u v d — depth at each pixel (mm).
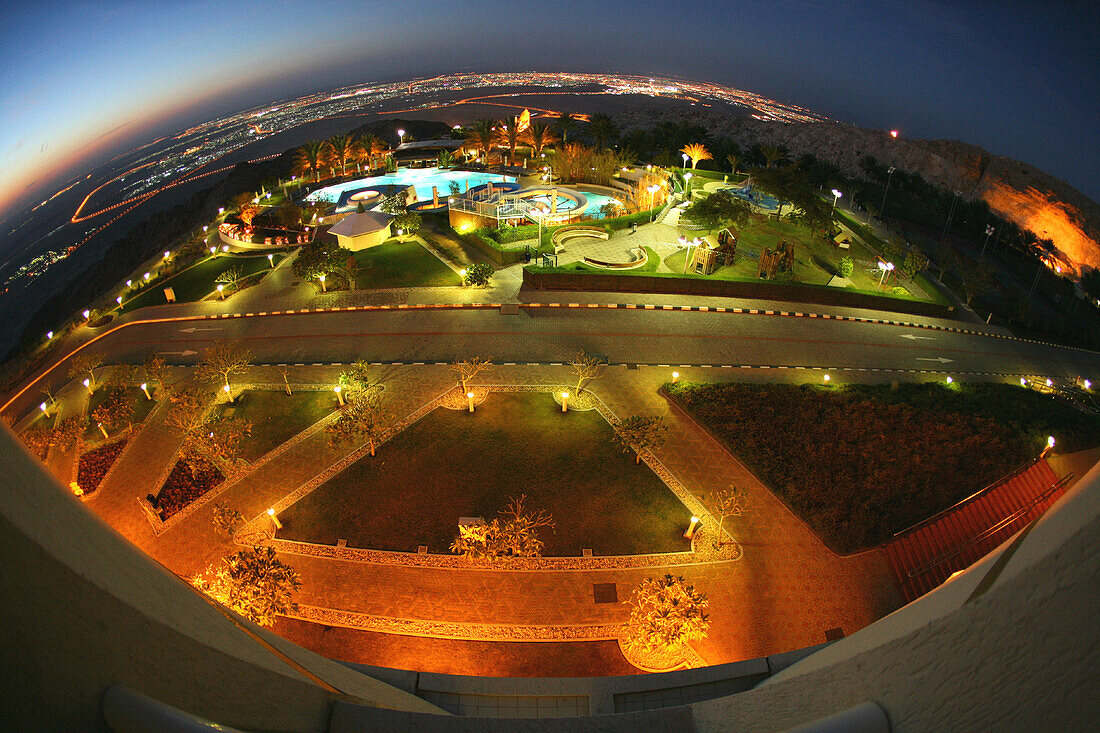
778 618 20094
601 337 36406
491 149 86312
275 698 3641
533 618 19859
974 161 102688
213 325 39688
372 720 4047
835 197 73688
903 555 22000
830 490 24469
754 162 82250
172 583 3652
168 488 25391
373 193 69188
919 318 45750
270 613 17594
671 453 26750
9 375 42062
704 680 10703
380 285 43344
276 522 23234
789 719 3744
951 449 26172
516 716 10219
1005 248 75875
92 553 2791
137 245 91125
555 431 28000
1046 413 28797
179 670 2967
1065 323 58406
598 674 18312
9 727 1963
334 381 32250
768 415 28703
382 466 26031
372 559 21875
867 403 29375
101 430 29547
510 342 35688
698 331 37781
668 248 51688
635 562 21797
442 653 18859
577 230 53375
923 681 2662
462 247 49969
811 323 40531
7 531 2170
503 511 23750
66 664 2295
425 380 31891
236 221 61969
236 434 26781
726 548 22312
